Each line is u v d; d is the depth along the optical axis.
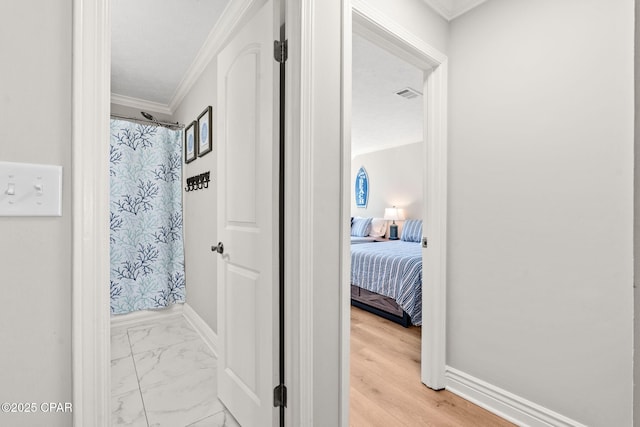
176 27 2.08
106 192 0.74
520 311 1.53
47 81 0.67
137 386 1.82
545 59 1.46
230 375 1.57
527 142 1.51
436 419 1.56
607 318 1.27
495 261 1.63
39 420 0.67
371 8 1.40
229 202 1.59
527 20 1.52
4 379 0.63
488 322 1.65
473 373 1.71
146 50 2.36
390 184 6.11
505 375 1.58
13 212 0.63
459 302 1.79
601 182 1.29
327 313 1.21
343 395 1.24
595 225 1.31
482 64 1.69
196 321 2.68
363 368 2.09
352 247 4.07
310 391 1.15
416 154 5.64
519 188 1.54
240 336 1.48
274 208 1.22
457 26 1.80
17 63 0.64
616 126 1.26
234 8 1.85
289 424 1.18
